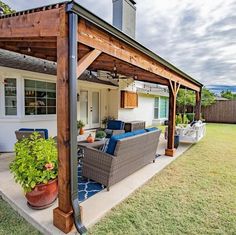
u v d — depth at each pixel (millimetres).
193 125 7590
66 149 2277
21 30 2688
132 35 9125
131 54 3549
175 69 5441
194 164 5062
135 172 4305
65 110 2240
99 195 3268
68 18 2186
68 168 2303
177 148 6809
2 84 5762
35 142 2941
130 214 2758
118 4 8539
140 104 13156
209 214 2768
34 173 2621
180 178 4094
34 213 2680
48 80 6859
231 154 6102
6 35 2904
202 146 7234
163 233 2367
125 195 3273
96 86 9250
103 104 10578
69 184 2314
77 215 2352
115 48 3104
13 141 5969
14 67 5668
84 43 2467
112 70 7379
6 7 9336
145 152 4383
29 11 2549
